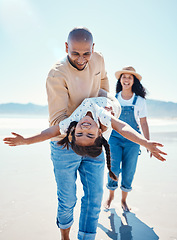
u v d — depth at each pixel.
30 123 14.58
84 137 2.17
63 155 2.47
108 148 2.33
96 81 2.83
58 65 2.53
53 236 2.77
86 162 2.56
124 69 4.14
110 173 2.39
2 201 3.54
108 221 3.20
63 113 2.51
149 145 2.04
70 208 2.55
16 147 7.18
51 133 2.30
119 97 4.19
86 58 2.46
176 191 4.11
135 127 3.97
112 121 2.35
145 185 4.36
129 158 3.63
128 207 3.54
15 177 4.50
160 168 5.42
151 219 3.23
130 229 2.99
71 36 2.39
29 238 2.71
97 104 2.59
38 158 5.92
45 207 3.42
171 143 8.27
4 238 2.68
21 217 3.13
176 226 3.05
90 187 2.53
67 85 2.52
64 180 2.52
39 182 4.30
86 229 2.44
